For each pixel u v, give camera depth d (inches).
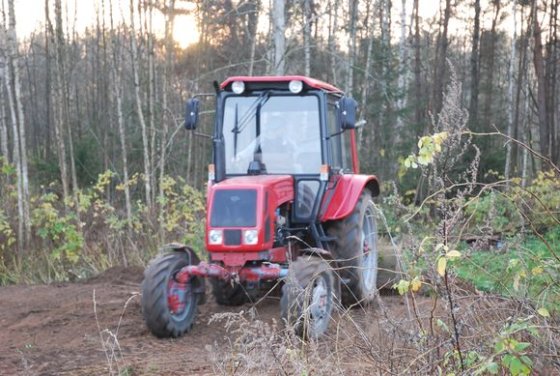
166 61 697.6
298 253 280.1
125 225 517.7
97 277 392.2
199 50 871.1
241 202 253.8
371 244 312.7
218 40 948.0
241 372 172.1
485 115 1092.5
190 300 260.8
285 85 286.8
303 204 277.7
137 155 819.4
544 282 172.4
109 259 455.5
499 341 130.6
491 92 1157.1
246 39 844.6
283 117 284.5
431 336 150.5
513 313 155.3
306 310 185.5
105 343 219.3
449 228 149.6
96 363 221.0
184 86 927.0
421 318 161.8
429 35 1299.2
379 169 757.9
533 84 1291.8
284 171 281.1
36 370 215.2
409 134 759.1
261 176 275.0
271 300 309.3
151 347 240.5
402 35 964.6
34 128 1318.9
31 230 474.3
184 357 225.6
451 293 149.8
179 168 837.8
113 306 305.7
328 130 282.4
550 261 171.2
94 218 528.7
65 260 454.6
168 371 208.2
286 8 668.1
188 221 512.7
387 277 315.9
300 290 204.5
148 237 486.6
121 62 924.6
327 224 291.0
